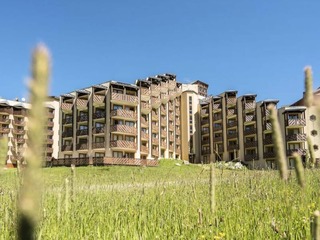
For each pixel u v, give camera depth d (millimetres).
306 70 1519
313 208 4828
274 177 8500
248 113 74562
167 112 79062
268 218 4625
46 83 586
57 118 79188
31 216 620
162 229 4562
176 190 7957
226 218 4695
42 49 583
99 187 10039
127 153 65750
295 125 62531
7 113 75812
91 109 66938
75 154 67812
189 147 83750
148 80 74312
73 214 5410
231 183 7898
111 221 5105
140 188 8516
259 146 71125
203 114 84000
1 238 4012
